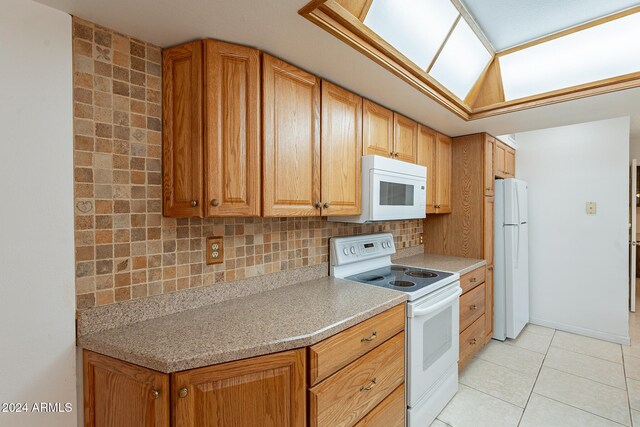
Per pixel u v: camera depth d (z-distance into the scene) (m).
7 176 0.94
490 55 1.96
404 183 2.05
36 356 0.99
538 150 3.35
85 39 1.09
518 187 2.98
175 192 1.25
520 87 2.04
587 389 2.18
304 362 1.08
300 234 1.85
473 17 1.64
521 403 2.04
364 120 1.83
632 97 1.83
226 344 1.01
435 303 1.81
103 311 1.13
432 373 1.84
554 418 1.89
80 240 1.08
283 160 1.39
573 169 3.15
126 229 1.19
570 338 3.04
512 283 2.89
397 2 1.35
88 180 1.10
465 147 2.79
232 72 1.25
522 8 1.56
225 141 1.23
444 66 1.82
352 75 1.55
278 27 1.15
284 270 1.76
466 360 2.37
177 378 0.91
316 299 1.52
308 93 1.51
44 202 1.01
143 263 1.23
